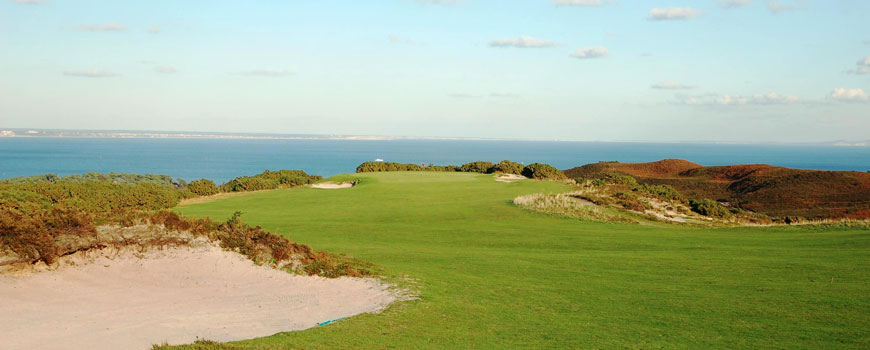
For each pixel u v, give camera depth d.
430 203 37.12
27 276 13.60
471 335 10.61
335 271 16.00
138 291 13.87
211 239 17.34
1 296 12.34
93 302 12.79
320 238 24.11
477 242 23.20
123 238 16.02
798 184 60.97
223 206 37.56
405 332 10.76
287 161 197.88
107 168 148.62
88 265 14.87
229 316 12.16
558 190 43.34
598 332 10.84
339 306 13.07
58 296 12.96
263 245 17.23
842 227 26.27
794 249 20.33
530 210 32.25
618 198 36.75
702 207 36.03
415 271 16.75
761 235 24.95
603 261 18.62
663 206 36.16
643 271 16.89
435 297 13.60
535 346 9.93
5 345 9.80
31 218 14.56
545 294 14.05
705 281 15.29
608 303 13.14
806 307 12.04
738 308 12.27
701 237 24.47
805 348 9.52
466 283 15.23
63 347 9.77
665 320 11.60
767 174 69.12
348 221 29.62
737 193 64.81
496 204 35.16
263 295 14.04
